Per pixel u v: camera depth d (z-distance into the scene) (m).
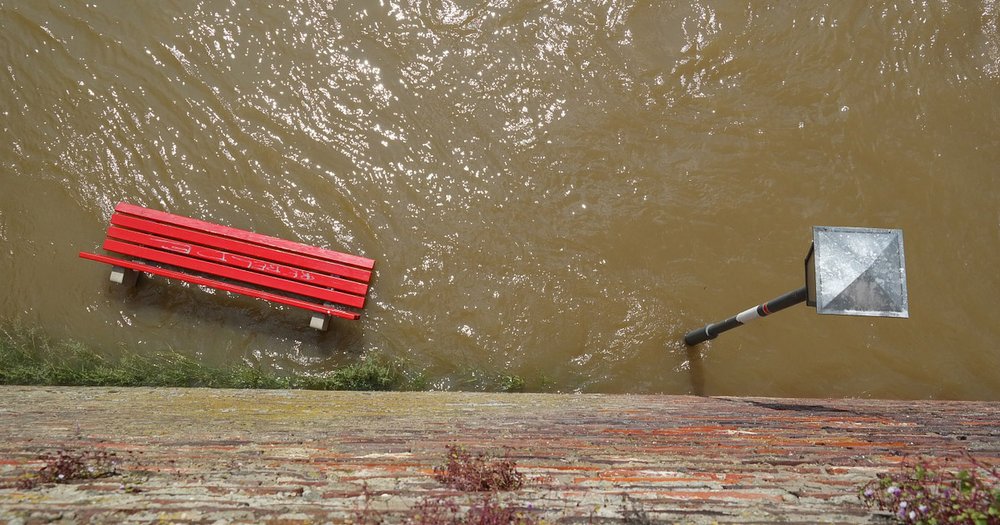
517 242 9.16
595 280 9.08
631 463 4.19
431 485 3.70
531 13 9.98
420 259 9.05
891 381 8.93
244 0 9.87
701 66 9.88
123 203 8.73
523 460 4.22
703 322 9.02
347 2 9.96
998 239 9.33
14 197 9.02
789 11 10.06
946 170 9.55
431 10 9.96
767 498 3.58
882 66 9.90
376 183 9.31
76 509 3.21
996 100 9.84
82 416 5.55
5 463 4.02
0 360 8.22
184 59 9.62
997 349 9.01
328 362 8.70
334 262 8.65
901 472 3.96
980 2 10.09
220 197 9.20
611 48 9.91
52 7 9.66
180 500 3.38
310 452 4.36
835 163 9.56
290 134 9.45
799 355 8.98
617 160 9.50
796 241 9.30
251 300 8.86
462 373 8.73
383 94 9.66
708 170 9.49
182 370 8.42
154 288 8.84
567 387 8.77
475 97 9.69
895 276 5.27
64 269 8.84
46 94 9.40
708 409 6.46
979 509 3.14
